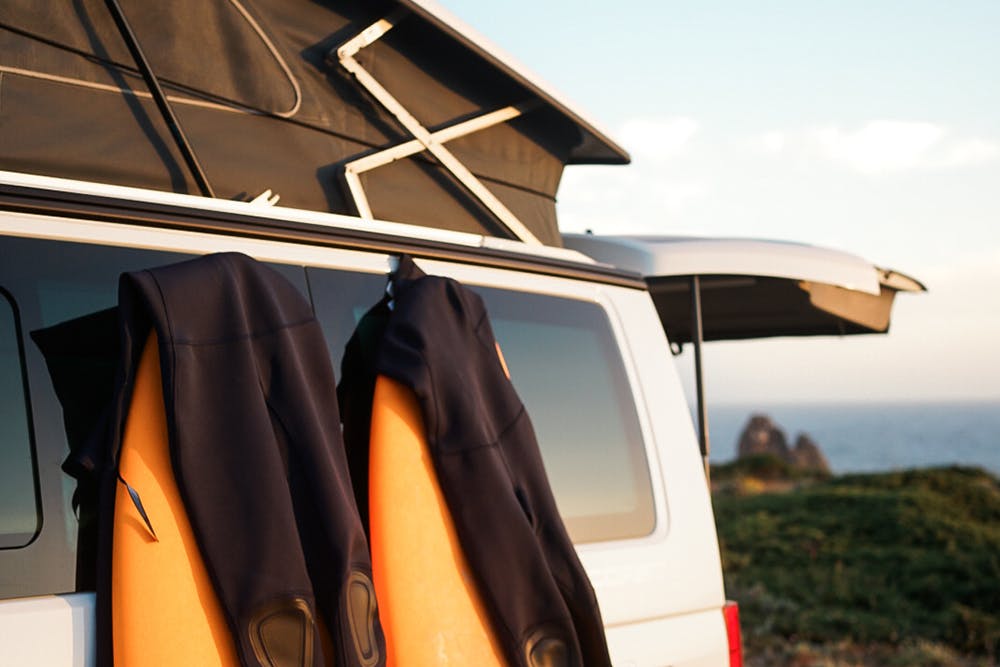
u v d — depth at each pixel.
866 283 3.91
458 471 2.03
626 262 3.52
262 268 1.91
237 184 2.48
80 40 2.23
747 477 24.97
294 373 1.84
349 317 2.12
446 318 2.16
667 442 2.71
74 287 1.75
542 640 2.03
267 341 1.84
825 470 25.98
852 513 16.16
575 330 2.61
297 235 2.08
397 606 1.90
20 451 1.62
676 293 4.48
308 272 2.08
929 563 13.37
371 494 1.97
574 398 2.52
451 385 2.06
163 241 1.89
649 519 2.57
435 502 2.01
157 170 2.32
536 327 2.50
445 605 1.95
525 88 3.13
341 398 2.05
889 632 10.82
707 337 5.50
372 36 2.77
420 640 1.90
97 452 1.65
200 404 1.71
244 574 1.65
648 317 2.84
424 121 2.97
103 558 1.61
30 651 1.54
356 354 2.10
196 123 2.43
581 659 2.08
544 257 2.61
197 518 1.65
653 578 2.49
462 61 3.03
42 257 1.73
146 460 1.66
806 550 14.45
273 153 2.58
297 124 2.64
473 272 2.41
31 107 2.14
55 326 1.71
